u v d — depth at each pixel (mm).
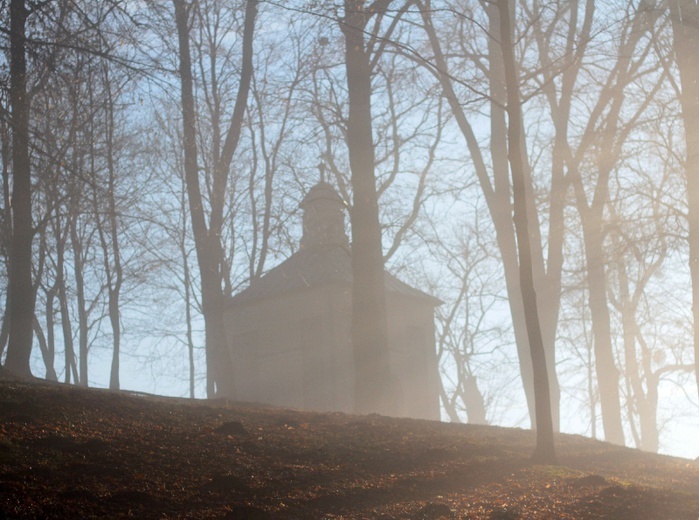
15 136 16391
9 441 9852
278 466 10531
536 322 12867
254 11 28109
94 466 9500
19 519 7543
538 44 26688
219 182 28172
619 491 10422
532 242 27172
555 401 26500
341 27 21344
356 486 9977
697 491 12266
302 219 31156
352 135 22594
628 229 26219
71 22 16688
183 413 13375
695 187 21609
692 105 21547
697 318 21469
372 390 21281
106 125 23016
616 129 26375
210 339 27469
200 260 27688
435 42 27750
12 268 19562
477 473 11250
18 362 19125
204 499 8914
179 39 24750
